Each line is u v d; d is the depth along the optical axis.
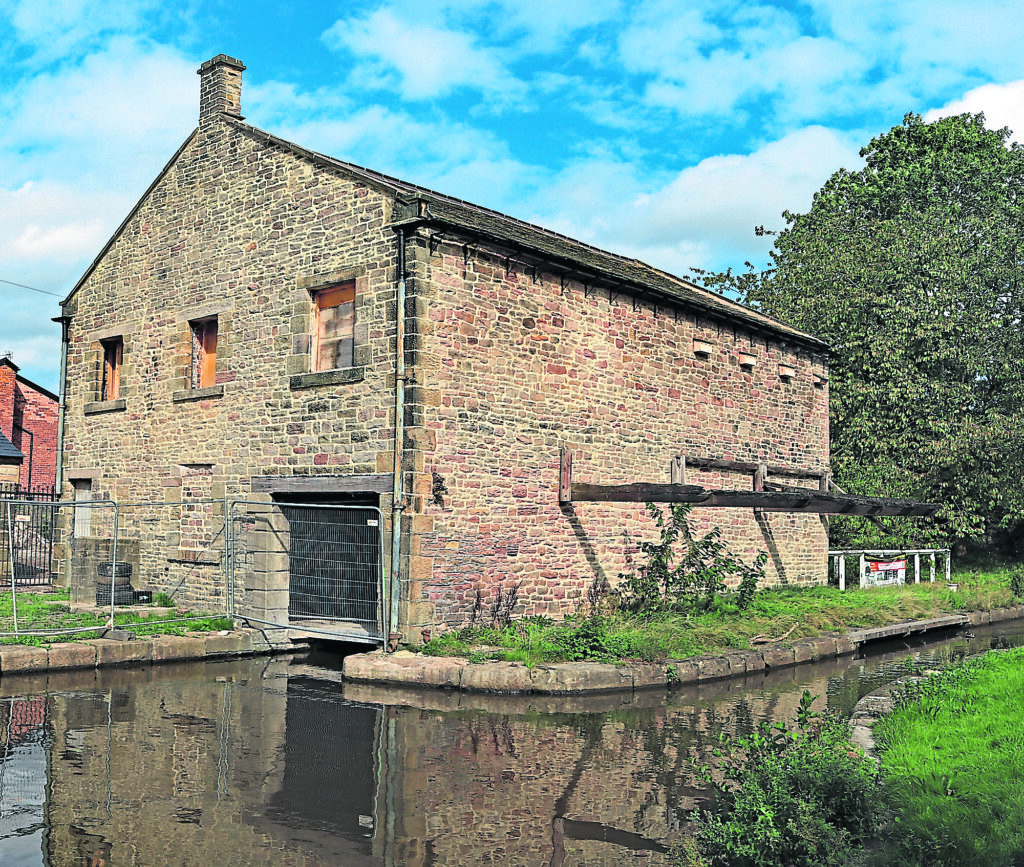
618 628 11.98
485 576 12.12
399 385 11.48
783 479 18.48
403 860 5.05
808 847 4.54
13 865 4.91
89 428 16.73
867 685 10.67
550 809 5.95
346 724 8.33
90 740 7.58
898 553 19.22
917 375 22.03
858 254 23.80
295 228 13.11
